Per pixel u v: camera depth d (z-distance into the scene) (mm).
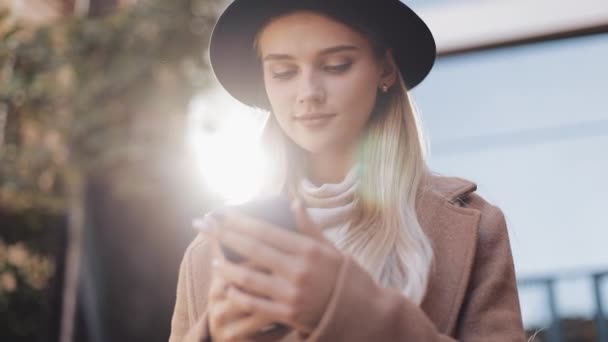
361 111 1104
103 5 5332
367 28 1087
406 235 1119
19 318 5496
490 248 1169
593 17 4297
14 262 5500
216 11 4941
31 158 4711
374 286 917
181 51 4824
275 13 1099
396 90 1226
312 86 1077
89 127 4648
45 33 4758
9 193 5035
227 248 908
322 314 869
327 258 873
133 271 4973
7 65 4758
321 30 1077
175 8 4859
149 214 4938
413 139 1216
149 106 4676
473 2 4562
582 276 3822
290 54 1086
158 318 4941
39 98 4676
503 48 4508
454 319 1089
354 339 874
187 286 1247
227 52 1260
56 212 5301
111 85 4699
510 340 1079
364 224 1142
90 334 4996
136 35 4840
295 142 1224
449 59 4578
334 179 1222
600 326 3695
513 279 1161
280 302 858
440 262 1133
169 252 4918
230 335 903
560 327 3793
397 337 903
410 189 1181
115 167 4828
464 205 1229
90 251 5055
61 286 5105
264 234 861
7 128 4816
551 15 4363
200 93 4680
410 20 1157
